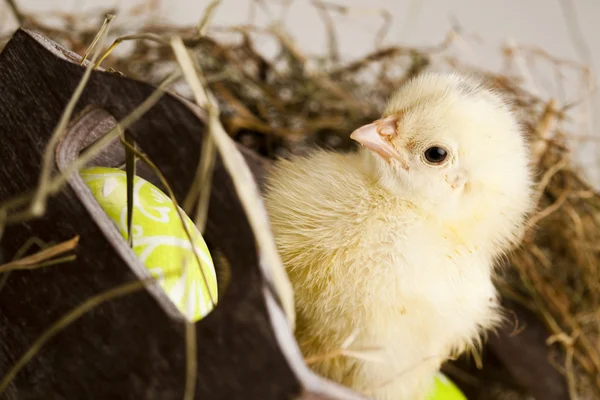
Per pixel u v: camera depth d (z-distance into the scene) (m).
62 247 0.13
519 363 0.21
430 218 0.17
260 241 0.12
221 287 0.14
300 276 0.17
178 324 0.13
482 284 0.17
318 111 0.24
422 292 0.17
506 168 0.17
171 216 0.15
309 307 0.16
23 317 0.14
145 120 0.13
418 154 0.17
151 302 0.13
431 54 0.25
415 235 0.17
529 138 0.21
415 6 0.28
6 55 0.14
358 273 0.16
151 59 0.23
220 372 0.13
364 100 0.24
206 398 0.13
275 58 0.25
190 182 0.13
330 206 0.17
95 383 0.14
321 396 0.12
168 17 0.27
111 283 0.13
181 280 0.14
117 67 0.22
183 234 0.14
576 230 0.22
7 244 0.14
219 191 0.13
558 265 0.22
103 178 0.15
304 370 0.12
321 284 0.16
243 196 0.12
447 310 0.17
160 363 0.13
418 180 0.17
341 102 0.24
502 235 0.18
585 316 0.22
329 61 0.25
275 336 0.12
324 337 0.16
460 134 0.17
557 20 0.28
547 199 0.22
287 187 0.17
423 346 0.17
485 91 0.18
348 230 0.17
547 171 0.21
